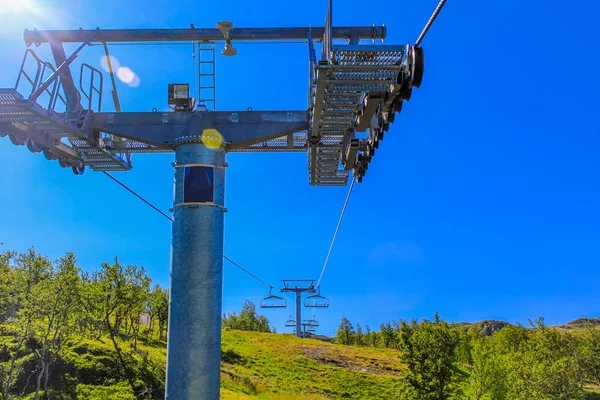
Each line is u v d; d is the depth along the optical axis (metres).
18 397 22.94
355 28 8.09
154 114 7.85
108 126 7.87
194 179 7.32
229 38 8.27
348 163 9.29
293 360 55.88
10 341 26.20
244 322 89.62
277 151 9.52
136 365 30.86
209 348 6.84
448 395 30.42
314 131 7.68
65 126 7.41
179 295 6.96
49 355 25.78
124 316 34.19
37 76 7.14
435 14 4.64
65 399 24.33
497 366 36.91
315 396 43.41
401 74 5.98
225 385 38.38
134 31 8.19
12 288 23.11
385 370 56.78
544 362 40.06
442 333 31.38
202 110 7.82
